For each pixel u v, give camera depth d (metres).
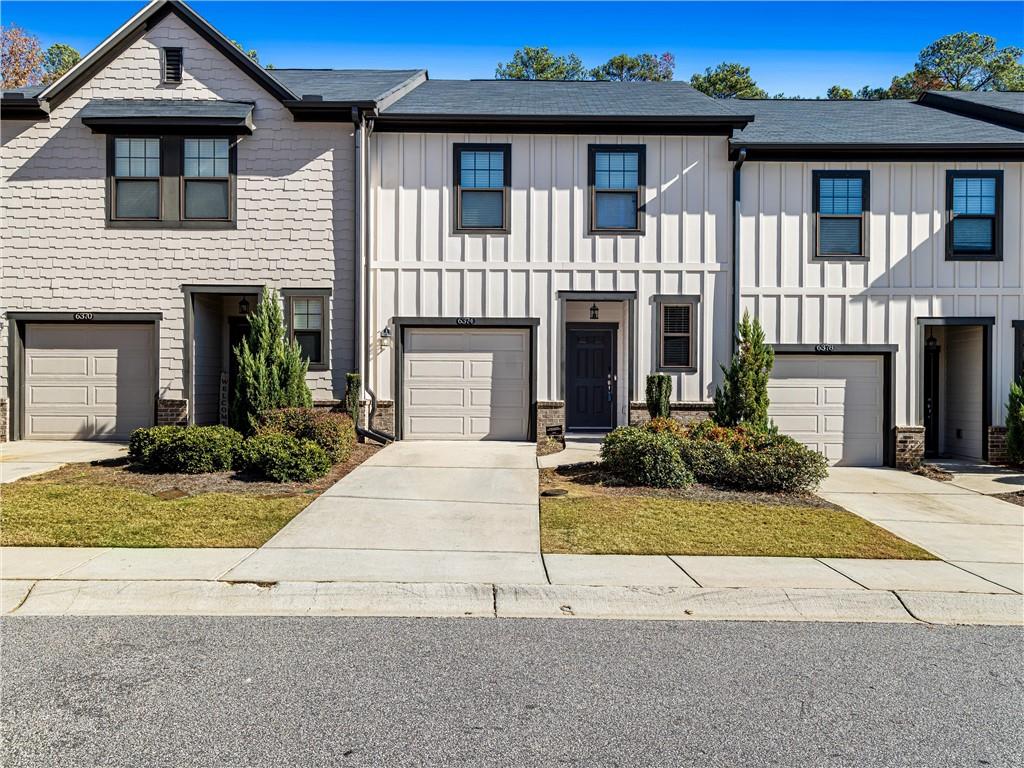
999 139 12.30
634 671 3.97
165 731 3.22
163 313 12.24
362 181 12.09
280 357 10.95
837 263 12.41
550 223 12.44
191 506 7.44
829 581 5.47
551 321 12.45
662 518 7.37
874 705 3.59
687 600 5.12
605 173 12.48
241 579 5.26
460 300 12.42
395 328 12.41
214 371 13.14
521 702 3.56
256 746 3.10
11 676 3.80
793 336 12.41
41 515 6.93
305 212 12.24
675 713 3.47
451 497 8.22
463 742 3.16
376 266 12.38
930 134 12.68
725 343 12.46
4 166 12.17
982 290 12.35
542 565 5.78
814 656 4.23
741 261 12.44
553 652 4.23
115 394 12.50
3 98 11.83
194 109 11.99
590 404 13.78
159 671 3.88
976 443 12.72
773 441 9.98
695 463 9.23
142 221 12.20
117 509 7.23
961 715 3.50
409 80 14.47
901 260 12.39
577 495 8.44
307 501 7.84
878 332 12.39
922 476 11.27
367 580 5.31
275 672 3.88
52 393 12.48
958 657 4.25
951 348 13.51
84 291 12.25
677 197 12.45
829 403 12.52
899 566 5.95
